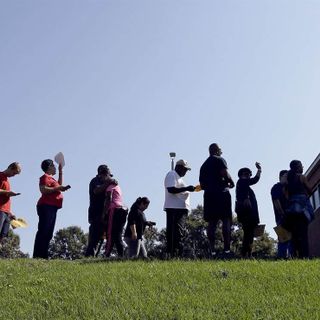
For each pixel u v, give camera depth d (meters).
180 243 12.21
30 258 12.23
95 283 9.29
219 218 11.95
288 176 12.00
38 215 12.59
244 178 12.85
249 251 12.67
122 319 7.61
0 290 9.27
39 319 7.88
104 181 13.33
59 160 13.34
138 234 13.65
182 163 12.47
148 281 9.32
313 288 8.52
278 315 7.43
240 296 8.30
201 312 7.66
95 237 13.34
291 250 12.99
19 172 12.27
